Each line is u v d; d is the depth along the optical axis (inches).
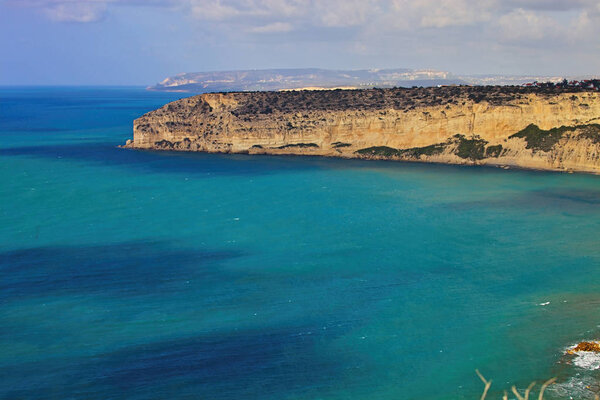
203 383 1583.4
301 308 2042.3
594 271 2347.4
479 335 1831.9
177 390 1552.7
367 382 1587.1
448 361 1685.5
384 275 2342.5
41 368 1654.8
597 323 1892.2
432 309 2022.6
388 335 1839.3
